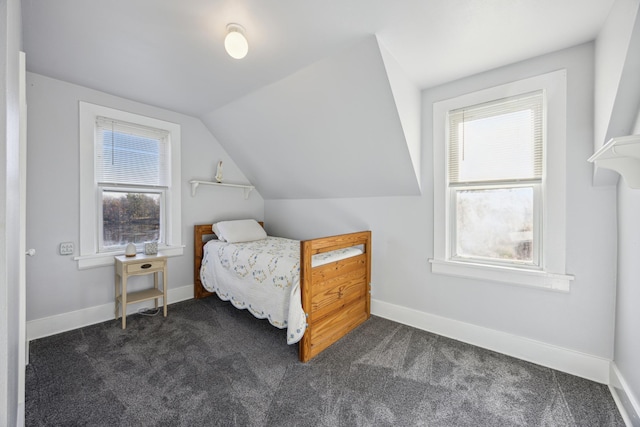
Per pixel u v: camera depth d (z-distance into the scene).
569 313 1.72
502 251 2.01
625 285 1.43
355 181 2.66
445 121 2.17
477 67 1.92
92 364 1.77
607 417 1.35
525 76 1.82
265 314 2.17
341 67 1.84
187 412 1.38
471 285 2.11
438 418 1.35
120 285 2.53
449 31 1.54
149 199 2.80
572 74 1.66
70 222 2.27
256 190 3.76
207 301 2.97
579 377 1.67
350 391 1.54
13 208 0.81
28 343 1.97
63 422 1.30
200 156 3.13
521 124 1.88
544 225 1.79
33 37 1.63
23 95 1.35
